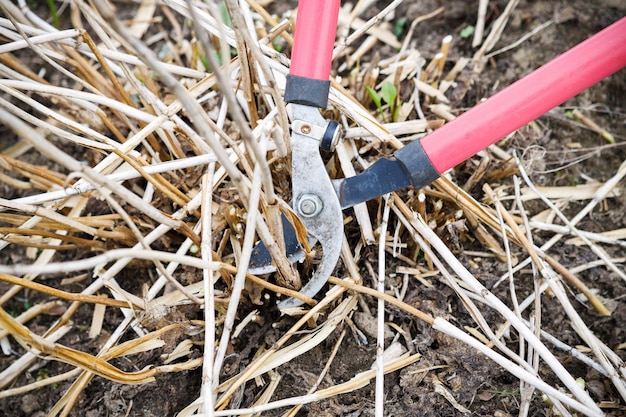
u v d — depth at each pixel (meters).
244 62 0.93
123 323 1.06
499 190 1.20
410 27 1.44
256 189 0.75
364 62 1.39
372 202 1.08
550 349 1.04
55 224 1.08
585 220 1.19
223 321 1.04
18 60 1.42
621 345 1.05
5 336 1.14
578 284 1.08
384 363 1.00
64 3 1.52
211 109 1.24
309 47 0.88
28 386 1.04
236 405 0.98
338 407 0.97
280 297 1.04
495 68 1.35
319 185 0.90
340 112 1.14
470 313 1.00
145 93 1.12
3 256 1.22
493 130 0.87
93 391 1.05
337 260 0.98
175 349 1.04
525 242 1.04
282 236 0.88
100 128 1.26
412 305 1.06
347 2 1.48
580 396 0.90
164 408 1.01
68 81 1.41
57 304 1.16
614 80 1.32
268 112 1.20
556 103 0.86
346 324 1.05
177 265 1.11
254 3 1.18
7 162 1.08
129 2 1.53
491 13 1.41
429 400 0.97
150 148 1.14
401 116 1.22
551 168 1.24
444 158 0.88
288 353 0.99
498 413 0.97
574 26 1.38
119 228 1.08
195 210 1.05
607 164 1.25
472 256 1.14
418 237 1.04
